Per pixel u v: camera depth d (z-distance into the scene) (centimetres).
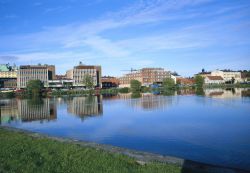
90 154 1880
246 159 2439
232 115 5356
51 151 2017
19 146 2227
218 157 2525
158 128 4206
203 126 4231
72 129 4444
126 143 3216
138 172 1472
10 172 1552
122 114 6397
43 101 12962
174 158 1781
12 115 7106
